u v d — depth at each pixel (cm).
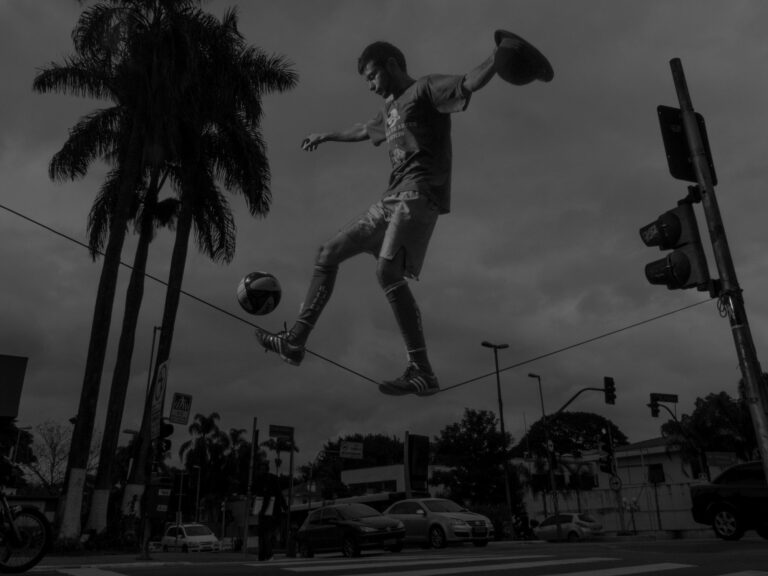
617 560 820
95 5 2402
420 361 354
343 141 444
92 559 1509
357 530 1909
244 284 428
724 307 593
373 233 370
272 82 2652
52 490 5512
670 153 641
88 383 2102
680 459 4862
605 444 3625
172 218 2867
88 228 2683
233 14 2595
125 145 2505
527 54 297
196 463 8456
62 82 2436
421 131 358
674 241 632
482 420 4853
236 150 2648
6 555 683
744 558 848
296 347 376
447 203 362
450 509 2175
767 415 553
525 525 3591
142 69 2339
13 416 1964
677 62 668
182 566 711
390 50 377
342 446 3328
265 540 1252
